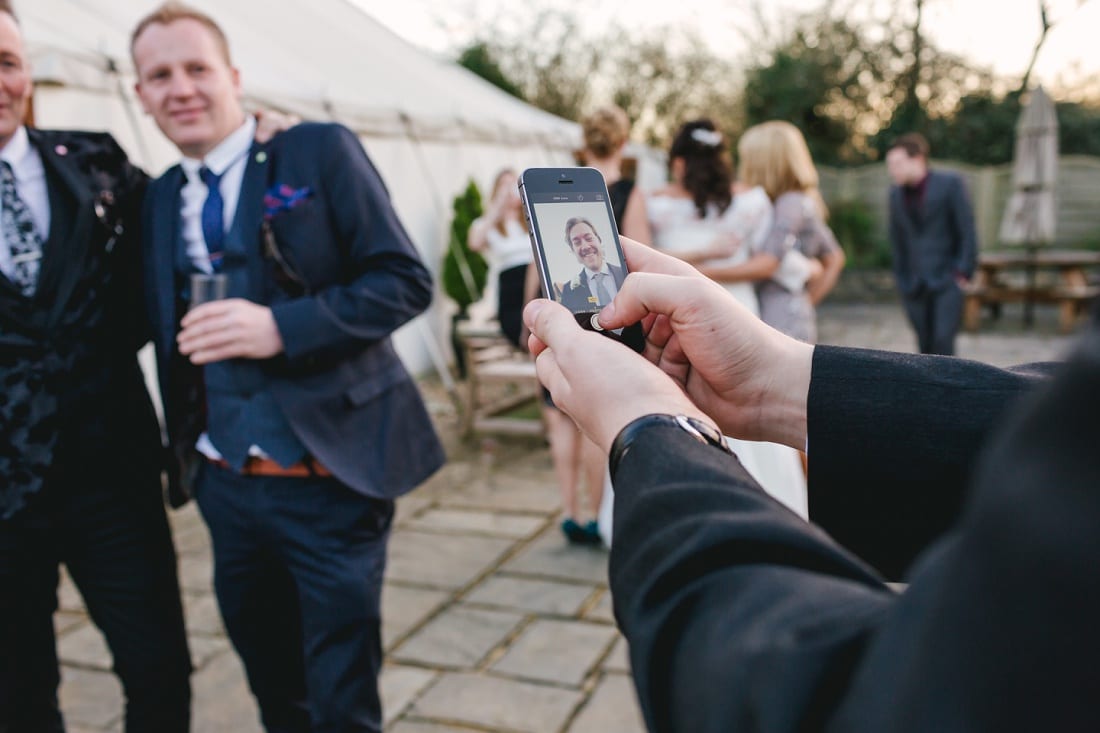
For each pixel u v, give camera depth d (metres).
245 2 6.26
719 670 0.35
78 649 2.93
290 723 2.07
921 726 0.27
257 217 1.83
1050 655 0.24
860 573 0.39
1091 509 0.23
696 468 0.46
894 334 9.94
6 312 1.75
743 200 3.31
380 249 1.87
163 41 1.79
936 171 5.95
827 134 18.42
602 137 3.45
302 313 1.75
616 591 0.44
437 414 6.26
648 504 0.45
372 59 7.30
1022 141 10.34
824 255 3.62
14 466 1.76
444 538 3.85
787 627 0.34
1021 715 0.24
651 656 0.39
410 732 2.37
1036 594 0.24
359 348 1.83
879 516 0.67
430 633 2.95
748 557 0.40
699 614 0.38
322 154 1.87
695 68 21.16
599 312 0.82
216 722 2.47
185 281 1.92
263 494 1.84
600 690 2.57
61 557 1.91
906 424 0.66
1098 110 17.83
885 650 0.29
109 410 1.90
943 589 0.28
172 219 1.90
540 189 0.89
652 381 0.55
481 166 8.37
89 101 4.46
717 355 0.73
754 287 3.50
